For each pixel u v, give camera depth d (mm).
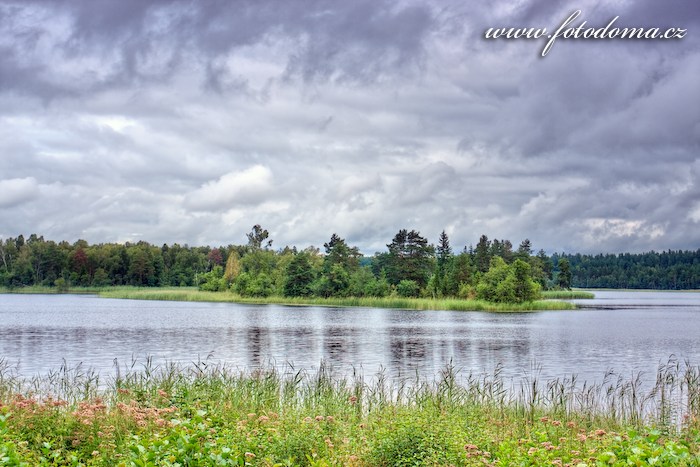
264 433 12688
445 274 137250
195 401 15227
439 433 12875
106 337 55906
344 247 149000
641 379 33656
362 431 13508
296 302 129000
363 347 49312
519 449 12453
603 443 12523
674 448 11203
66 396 21469
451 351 47000
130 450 10781
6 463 9836
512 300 110375
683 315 98000
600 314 99062
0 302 128000
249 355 43688
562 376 34812
